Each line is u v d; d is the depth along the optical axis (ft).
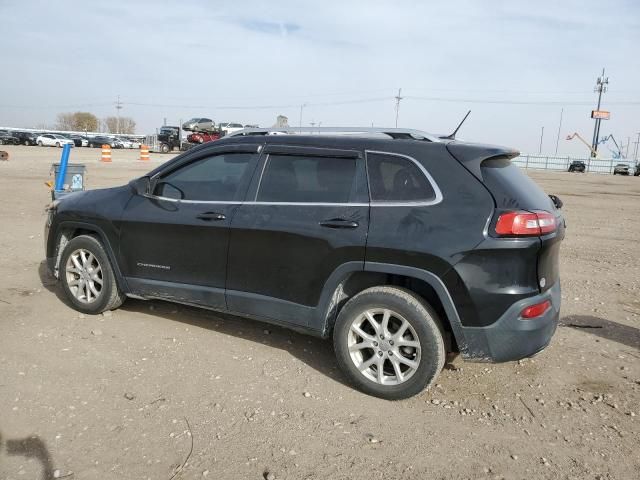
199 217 14.43
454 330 11.56
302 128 14.52
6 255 24.23
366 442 10.61
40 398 11.65
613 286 23.38
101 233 16.15
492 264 11.19
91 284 16.60
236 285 14.11
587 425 11.57
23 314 16.62
